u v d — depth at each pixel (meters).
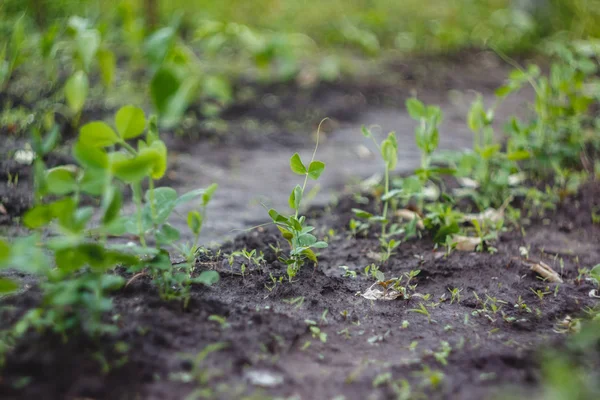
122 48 7.78
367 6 11.14
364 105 6.99
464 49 9.46
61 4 7.49
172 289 2.85
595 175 4.70
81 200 4.27
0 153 4.78
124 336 2.41
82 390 2.15
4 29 6.38
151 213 2.69
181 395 2.19
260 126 6.31
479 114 4.12
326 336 2.68
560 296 3.13
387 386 2.30
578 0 10.30
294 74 7.59
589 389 2.15
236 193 4.71
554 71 4.70
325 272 3.37
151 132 2.87
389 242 3.56
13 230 3.79
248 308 2.76
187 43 8.51
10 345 2.32
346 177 5.07
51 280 2.45
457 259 3.54
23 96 6.04
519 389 2.26
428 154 3.79
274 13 10.33
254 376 2.32
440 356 2.47
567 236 3.95
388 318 2.89
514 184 4.56
